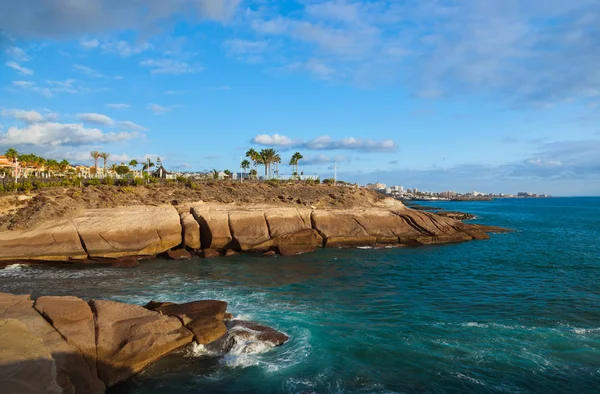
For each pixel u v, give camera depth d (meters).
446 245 45.81
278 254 39.53
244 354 15.16
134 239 37.09
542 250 41.75
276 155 92.88
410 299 23.00
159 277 28.52
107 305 15.99
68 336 13.51
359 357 15.20
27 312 14.73
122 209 40.59
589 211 129.12
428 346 16.16
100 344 13.73
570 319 19.34
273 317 19.44
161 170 81.06
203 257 37.22
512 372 14.09
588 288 25.52
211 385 13.28
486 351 15.70
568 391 12.95
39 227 35.47
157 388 13.07
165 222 38.97
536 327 18.20
